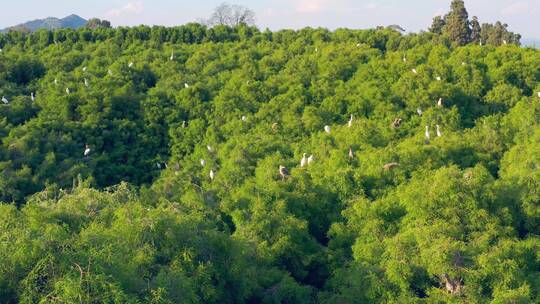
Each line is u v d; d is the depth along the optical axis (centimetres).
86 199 2947
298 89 5862
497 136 4697
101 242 2289
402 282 2752
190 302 2312
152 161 5462
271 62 7119
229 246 2742
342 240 3397
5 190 4369
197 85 6078
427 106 5562
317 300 3034
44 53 7700
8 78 6712
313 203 3672
